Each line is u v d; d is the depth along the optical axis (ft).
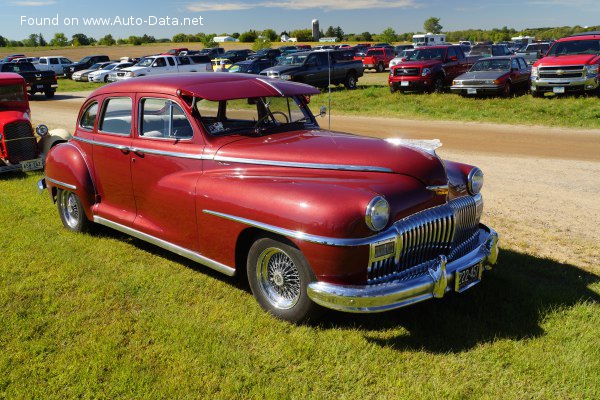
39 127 29.91
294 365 11.24
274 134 15.26
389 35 292.81
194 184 14.06
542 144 37.32
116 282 15.21
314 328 12.56
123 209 17.15
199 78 15.71
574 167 29.89
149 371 11.00
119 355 11.64
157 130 15.37
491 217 21.03
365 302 11.14
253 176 13.12
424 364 11.14
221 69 109.50
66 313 13.44
